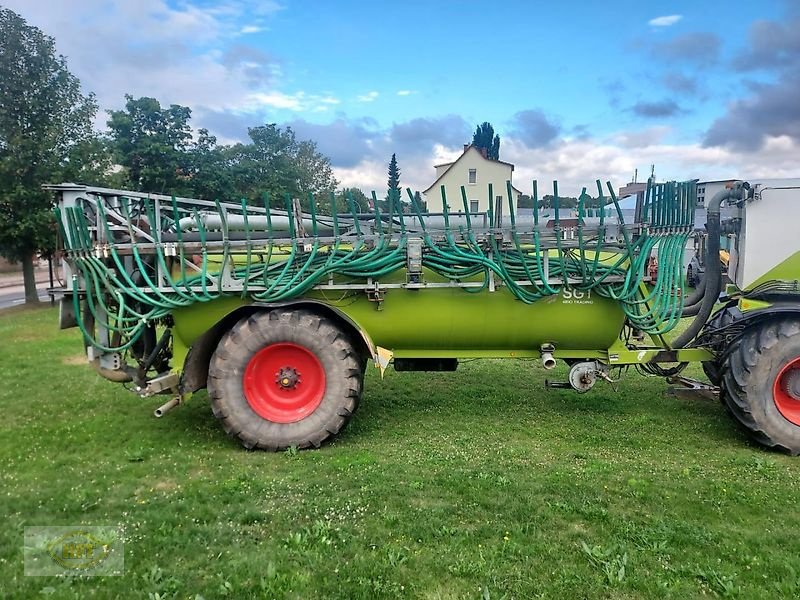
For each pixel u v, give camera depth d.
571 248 5.04
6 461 4.69
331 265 4.95
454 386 6.99
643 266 5.07
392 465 4.54
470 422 5.68
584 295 5.27
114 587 2.97
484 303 5.27
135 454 4.79
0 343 10.19
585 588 2.96
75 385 7.07
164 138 25.11
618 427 5.55
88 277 5.03
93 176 16.33
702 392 5.45
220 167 27.47
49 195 15.55
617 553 3.27
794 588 2.96
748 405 4.91
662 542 3.38
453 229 5.06
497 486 4.14
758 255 4.98
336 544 3.37
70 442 5.13
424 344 5.46
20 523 3.60
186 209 5.99
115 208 5.48
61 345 9.95
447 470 4.43
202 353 5.07
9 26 15.16
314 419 4.92
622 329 5.54
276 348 4.98
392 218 5.21
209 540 3.42
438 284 5.07
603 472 4.44
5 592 2.91
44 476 4.38
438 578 3.04
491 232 5.01
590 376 5.40
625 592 2.94
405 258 5.06
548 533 3.51
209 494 4.03
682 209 5.27
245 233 5.23
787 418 4.91
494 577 3.04
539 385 7.05
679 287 5.30
